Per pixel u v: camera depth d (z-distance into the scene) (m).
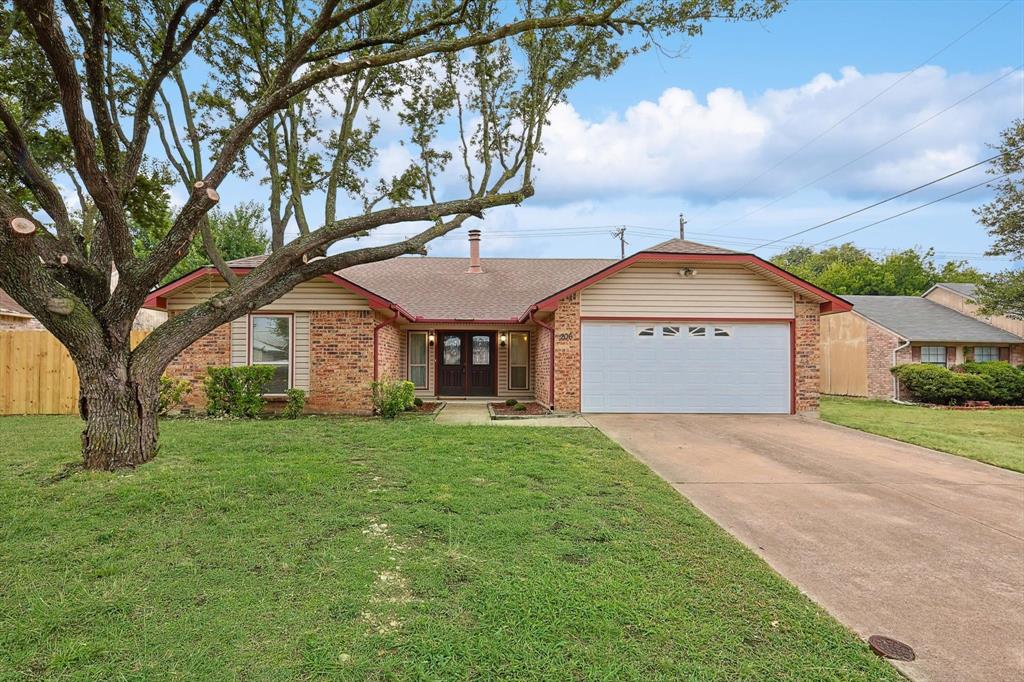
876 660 2.62
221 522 4.12
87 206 7.29
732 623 2.89
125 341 5.67
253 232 31.84
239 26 7.19
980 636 2.89
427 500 4.78
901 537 4.44
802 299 11.93
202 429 8.36
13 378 10.57
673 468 6.76
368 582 3.19
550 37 7.74
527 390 15.73
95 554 3.51
